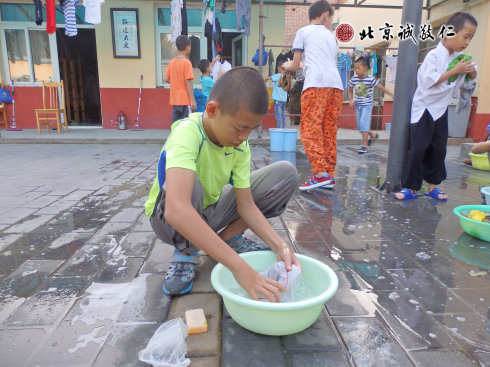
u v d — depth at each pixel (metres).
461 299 1.39
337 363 1.05
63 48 9.16
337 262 1.72
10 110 8.00
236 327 1.21
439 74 2.46
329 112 3.11
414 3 2.66
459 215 2.09
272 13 7.88
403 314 1.29
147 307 1.32
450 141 6.59
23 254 1.79
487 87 6.43
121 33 7.77
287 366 1.03
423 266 1.68
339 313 1.29
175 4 6.61
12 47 7.86
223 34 8.38
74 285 1.48
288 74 3.41
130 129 8.13
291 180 1.58
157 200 1.31
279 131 5.42
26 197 2.87
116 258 1.74
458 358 1.07
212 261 1.71
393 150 2.99
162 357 1.04
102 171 3.96
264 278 1.12
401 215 2.45
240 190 1.42
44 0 7.70
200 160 1.25
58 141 6.45
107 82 7.99
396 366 1.04
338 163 4.61
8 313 1.28
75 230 2.12
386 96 8.77
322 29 2.96
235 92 1.00
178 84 5.27
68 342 1.13
